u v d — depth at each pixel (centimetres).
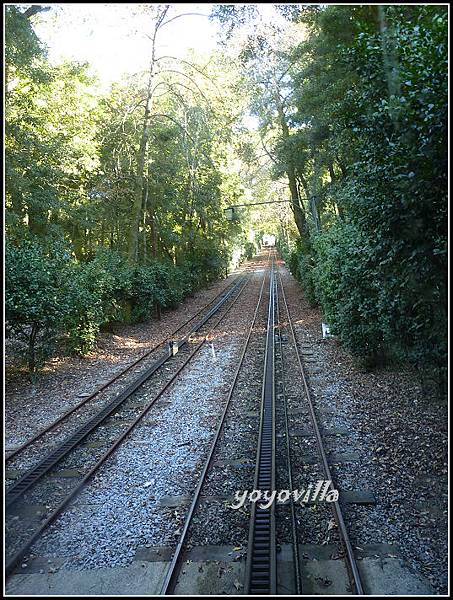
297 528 568
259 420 926
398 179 518
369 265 805
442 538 530
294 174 2748
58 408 1053
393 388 1023
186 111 2217
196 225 3416
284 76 2256
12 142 1769
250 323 2128
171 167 2492
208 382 1216
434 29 508
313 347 1548
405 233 552
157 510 623
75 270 1517
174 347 1558
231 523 585
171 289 2542
